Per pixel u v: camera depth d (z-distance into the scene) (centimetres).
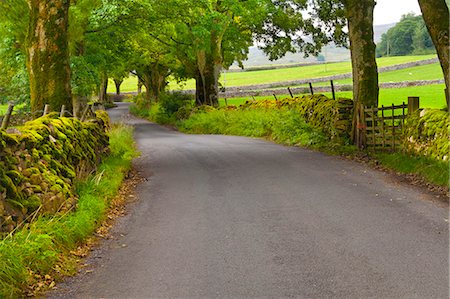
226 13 3288
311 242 648
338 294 480
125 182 1138
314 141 1734
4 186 603
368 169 1213
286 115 2189
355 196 912
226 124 2822
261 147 1792
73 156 917
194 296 488
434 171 1013
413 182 1029
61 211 699
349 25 1598
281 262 576
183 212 841
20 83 1895
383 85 5153
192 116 3284
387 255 588
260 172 1209
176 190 1033
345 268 550
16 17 1775
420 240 643
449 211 786
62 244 614
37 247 547
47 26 1138
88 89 2033
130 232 733
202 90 3706
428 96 3769
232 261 586
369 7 1562
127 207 898
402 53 14275
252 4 3162
